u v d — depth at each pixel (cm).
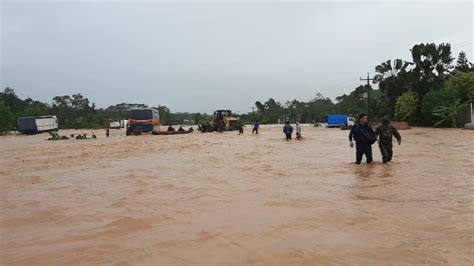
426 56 4997
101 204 752
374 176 999
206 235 531
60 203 773
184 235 536
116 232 563
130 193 855
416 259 421
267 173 1114
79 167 1400
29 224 623
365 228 544
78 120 9900
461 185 844
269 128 6234
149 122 4462
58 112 11688
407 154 1512
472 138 2461
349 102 9769
